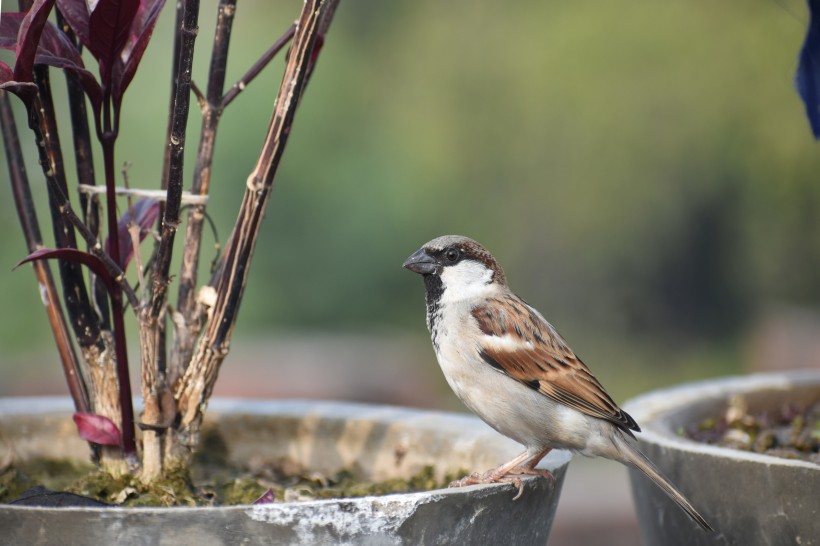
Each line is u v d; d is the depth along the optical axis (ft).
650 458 15.33
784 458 13.80
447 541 11.21
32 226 14.34
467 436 15.21
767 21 71.72
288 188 66.54
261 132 55.52
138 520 10.19
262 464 16.35
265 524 10.39
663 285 77.10
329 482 15.53
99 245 12.59
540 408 15.35
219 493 14.34
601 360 77.00
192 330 13.85
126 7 11.77
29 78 11.69
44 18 11.23
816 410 19.04
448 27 80.43
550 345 15.55
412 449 15.62
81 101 13.67
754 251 74.79
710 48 72.64
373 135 72.84
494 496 11.58
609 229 75.31
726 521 13.92
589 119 74.33
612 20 74.64
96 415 13.44
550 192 75.72
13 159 14.38
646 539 15.93
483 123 77.20
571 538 36.37
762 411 18.92
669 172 74.08
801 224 72.95
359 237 67.87
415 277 69.21
